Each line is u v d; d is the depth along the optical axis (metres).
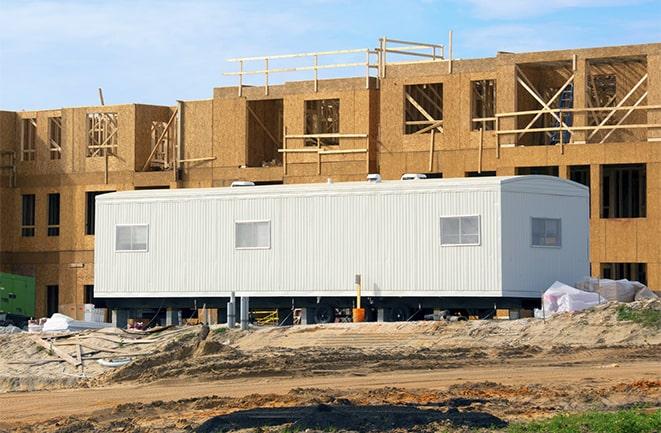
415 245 50.91
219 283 54.25
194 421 30.08
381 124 69.06
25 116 79.56
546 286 50.78
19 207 79.12
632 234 62.66
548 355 41.00
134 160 75.88
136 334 51.31
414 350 43.78
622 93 65.94
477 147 66.56
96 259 56.88
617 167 66.00
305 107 71.38
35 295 77.88
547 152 64.69
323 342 47.69
